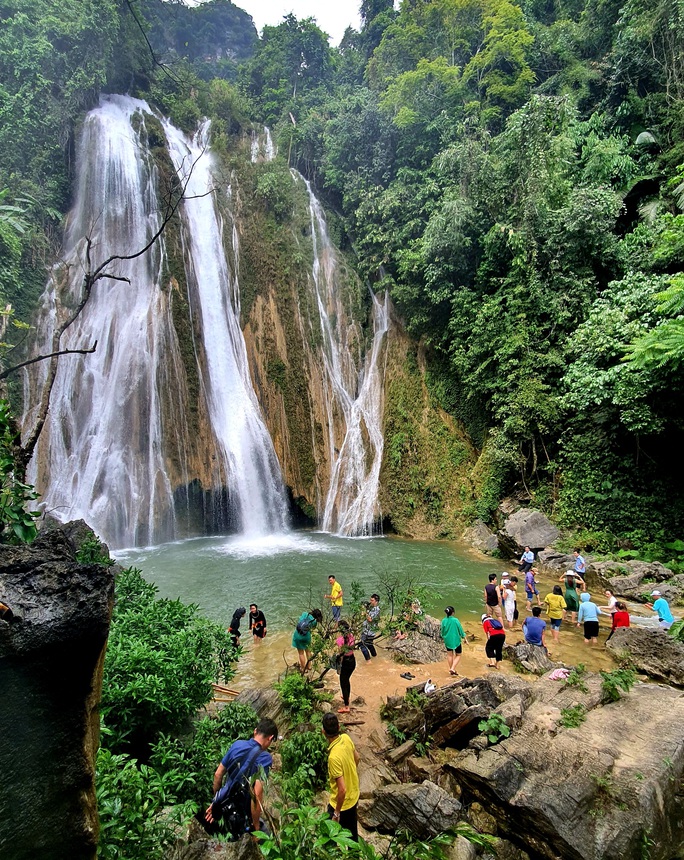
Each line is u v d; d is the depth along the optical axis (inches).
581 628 457.1
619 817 201.2
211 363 943.0
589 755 225.9
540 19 1284.4
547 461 770.8
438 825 205.6
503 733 242.2
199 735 224.4
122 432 808.9
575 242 754.8
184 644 260.1
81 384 800.9
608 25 1040.2
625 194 815.1
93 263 891.4
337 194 1258.6
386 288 1088.2
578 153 882.8
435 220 878.4
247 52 2181.3
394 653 398.9
